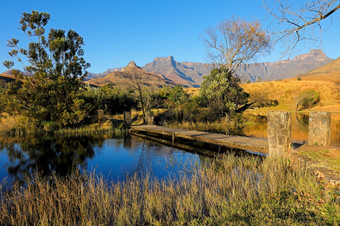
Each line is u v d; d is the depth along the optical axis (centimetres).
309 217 312
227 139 988
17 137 1373
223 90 2219
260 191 451
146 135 1516
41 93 1563
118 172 715
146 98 2334
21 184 605
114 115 2347
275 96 4875
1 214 421
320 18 536
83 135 1497
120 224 373
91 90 2512
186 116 2172
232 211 364
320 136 685
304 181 446
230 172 658
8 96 1625
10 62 1504
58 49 1612
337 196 361
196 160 825
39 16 1589
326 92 4653
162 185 547
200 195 471
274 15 586
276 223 303
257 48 2086
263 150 795
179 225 346
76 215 423
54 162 841
